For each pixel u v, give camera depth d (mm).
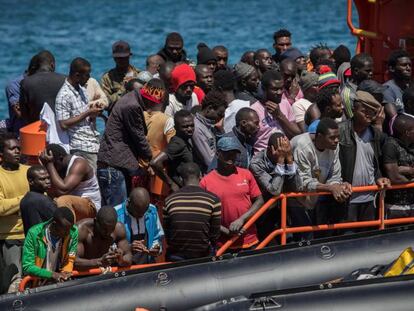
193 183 24688
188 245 24391
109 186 27094
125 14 124438
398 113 27938
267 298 20484
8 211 25094
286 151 25094
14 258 25312
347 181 25906
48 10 130000
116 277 22641
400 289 20625
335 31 99312
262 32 102250
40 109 28750
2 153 25297
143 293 22359
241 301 20578
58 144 26656
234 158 25031
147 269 22828
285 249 23578
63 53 91562
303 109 29359
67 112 27625
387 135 27188
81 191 26047
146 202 24484
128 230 24703
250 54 35438
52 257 23391
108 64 83062
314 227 25359
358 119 25750
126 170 27141
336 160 25719
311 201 25828
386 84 30422
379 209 26250
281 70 29953
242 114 26094
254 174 25359
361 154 25891
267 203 25141
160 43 96312
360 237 23984
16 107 31031
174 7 130750
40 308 21781
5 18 123812
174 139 26406
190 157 26438
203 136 26656
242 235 25203
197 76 30703
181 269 22875
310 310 20359
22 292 22109
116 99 33594
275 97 27625
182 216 24312
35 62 29969
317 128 25297
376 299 20516
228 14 120500
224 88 29219
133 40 99188
